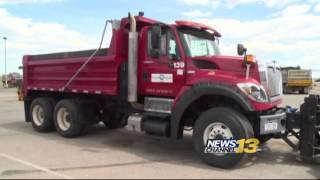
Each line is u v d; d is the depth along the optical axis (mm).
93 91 10117
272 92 8102
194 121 8586
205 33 9117
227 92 7453
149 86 9016
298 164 7891
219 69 7992
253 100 7352
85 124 10812
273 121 7672
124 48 9523
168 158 8406
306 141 7719
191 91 7965
